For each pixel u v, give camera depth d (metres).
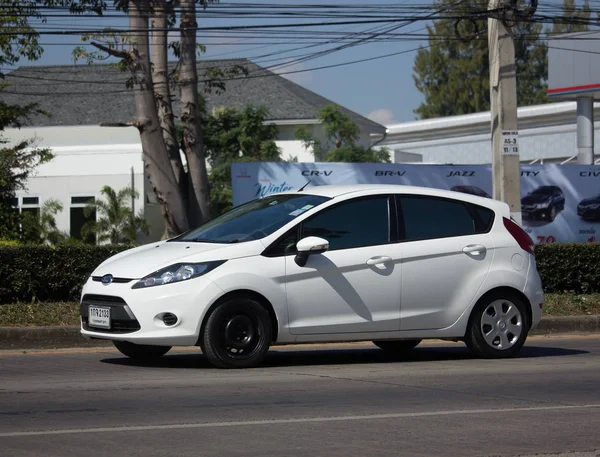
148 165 22.47
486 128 53.31
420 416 7.75
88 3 23.36
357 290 10.72
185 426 7.21
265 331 10.38
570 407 8.29
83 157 36.91
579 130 36.41
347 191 11.09
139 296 9.97
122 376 9.95
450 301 11.22
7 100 47.12
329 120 41.81
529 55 80.75
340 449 6.45
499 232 11.63
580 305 17.53
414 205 11.29
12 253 15.74
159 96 24.58
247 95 46.62
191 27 23.64
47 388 9.09
